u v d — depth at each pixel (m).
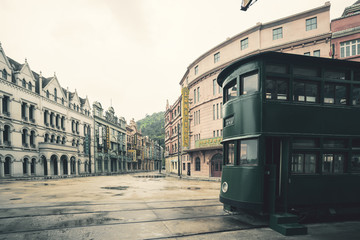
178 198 11.41
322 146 6.91
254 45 23.92
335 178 6.96
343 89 7.45
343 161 7.17
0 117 25.06
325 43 20.84
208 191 14.68
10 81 26.62
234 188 6.91
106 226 6.29
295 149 6.70
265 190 6.65
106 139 48.84
